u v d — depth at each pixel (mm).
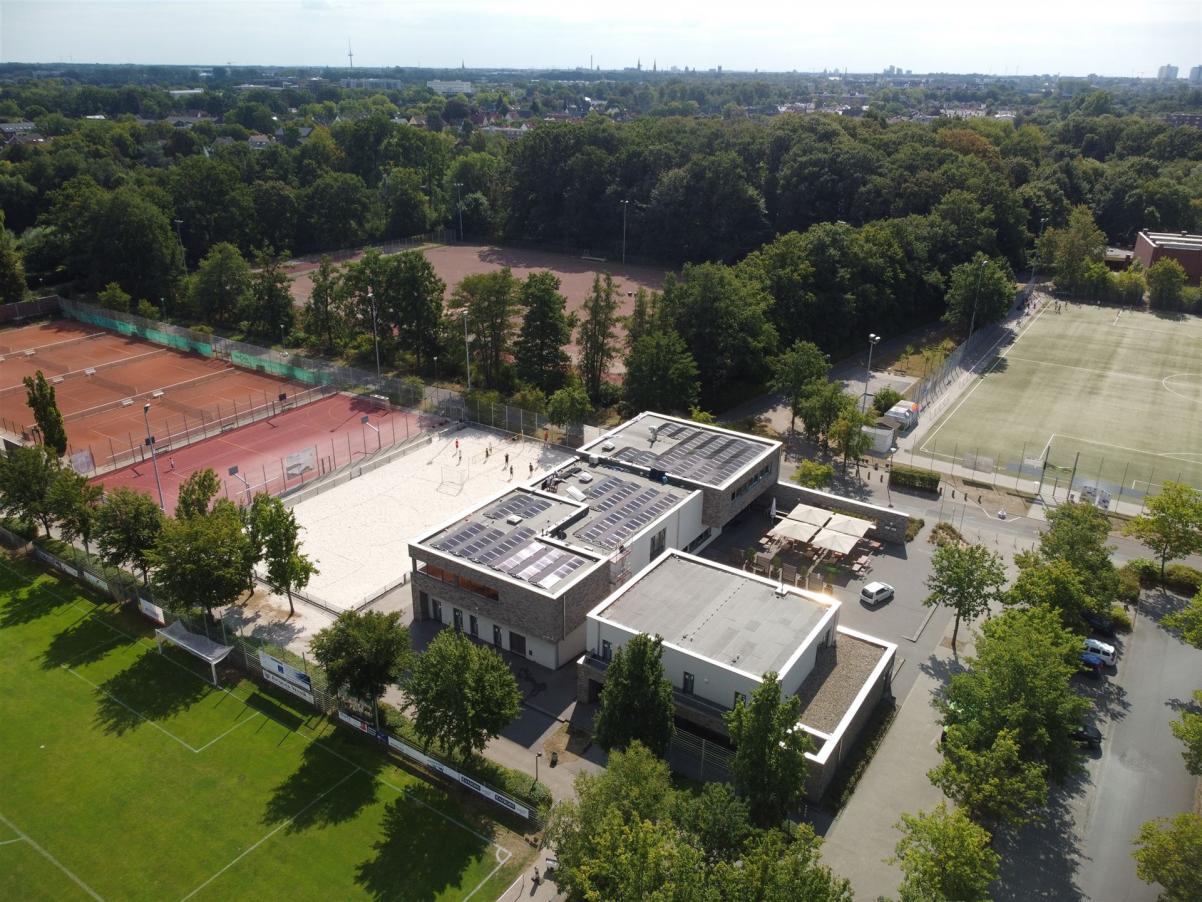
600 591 58812
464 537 61531
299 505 79125
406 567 69125
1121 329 136750
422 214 193875
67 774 47594
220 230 167375
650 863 32688
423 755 48312
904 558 71438
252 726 51656
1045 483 85125
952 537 74125
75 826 44156
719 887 32719
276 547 59781
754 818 40438
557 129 184625
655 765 40000
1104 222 192875
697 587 57250
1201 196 188625
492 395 99438
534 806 44594
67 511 66625
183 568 55031
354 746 50188
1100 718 53031
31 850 42688
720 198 163375
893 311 132000
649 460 74375
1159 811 45906
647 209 171750
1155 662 58375
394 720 50844
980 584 56812
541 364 106500
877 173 167375
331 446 91812
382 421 99000
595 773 47656
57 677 55594
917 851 37281
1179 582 66812
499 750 49656
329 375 110312
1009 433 97375
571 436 92312
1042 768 40781
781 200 170000
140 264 141500
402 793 46562
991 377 116000
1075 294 157125
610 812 36094
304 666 54750
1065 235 156375
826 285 120500
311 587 66062
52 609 63125
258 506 60688
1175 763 49438
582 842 37250
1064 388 111562
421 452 91000
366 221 187000
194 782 47094
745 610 54750
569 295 149000
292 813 45062
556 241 190125
